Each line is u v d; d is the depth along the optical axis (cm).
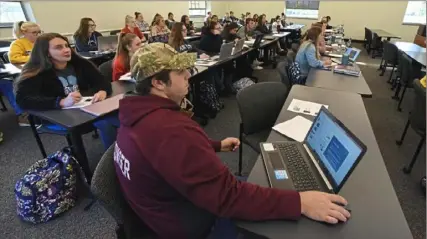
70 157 167
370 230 73
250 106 177
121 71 239
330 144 95
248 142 175
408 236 71
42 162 166
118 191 86
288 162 102
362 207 81
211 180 69
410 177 199
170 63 77
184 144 68
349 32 927
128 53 241
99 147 244
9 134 268
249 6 1066
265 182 93
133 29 503
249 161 219
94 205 170
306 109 157
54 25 532
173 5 833
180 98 87
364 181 93
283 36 632
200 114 300
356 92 197
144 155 69
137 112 74
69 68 191
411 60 313
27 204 150
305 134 126
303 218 75
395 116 312
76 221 158
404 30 834
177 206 81
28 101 162
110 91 201
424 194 180
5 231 151
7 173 204
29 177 153
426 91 173
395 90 388
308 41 303
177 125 71
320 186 89
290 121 140
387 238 70
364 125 139
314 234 71
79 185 173
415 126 200
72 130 144
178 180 67
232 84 395
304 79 274
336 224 74
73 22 564
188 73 84
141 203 81
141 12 724
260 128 187
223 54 328
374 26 880
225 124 294
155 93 81
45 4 511
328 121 102
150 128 70
